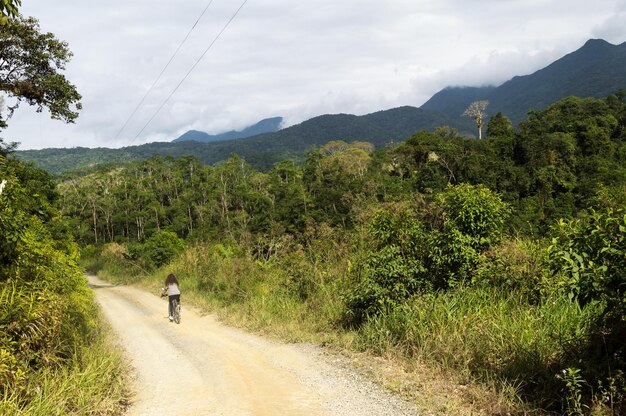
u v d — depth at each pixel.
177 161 124.75
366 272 9.16
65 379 5.52
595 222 4.63
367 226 10.42
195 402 5.86
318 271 11.87
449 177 74.81
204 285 17.73
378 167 99.12
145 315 14.68
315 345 8.57
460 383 5.76
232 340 9.80
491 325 6.43
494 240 8.59
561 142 80.88
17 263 6.26
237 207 94.19
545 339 5.68
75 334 7.16
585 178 75.94
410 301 8.01
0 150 22.23
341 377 6.53
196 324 12.26
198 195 98.38
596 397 4.37
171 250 28.14
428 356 6.58
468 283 8.05
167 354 8.90
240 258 17.53
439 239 8.48
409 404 5.31
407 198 10.17
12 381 4.97
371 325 8.23
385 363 6.88
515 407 4.88
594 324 4.95
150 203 98.69
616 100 118.38
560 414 4.61
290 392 6.07
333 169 92.06
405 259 8.75
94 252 53.12
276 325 10.32
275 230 18.17
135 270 29.67
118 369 7.00
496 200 8.93
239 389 6.30
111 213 97.12
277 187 89.44
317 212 69.62
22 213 6.72
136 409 5.70
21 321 5.53
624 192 5.27
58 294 7.36
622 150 90.50
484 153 80.06
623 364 4.51
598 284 4.46
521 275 7.50
